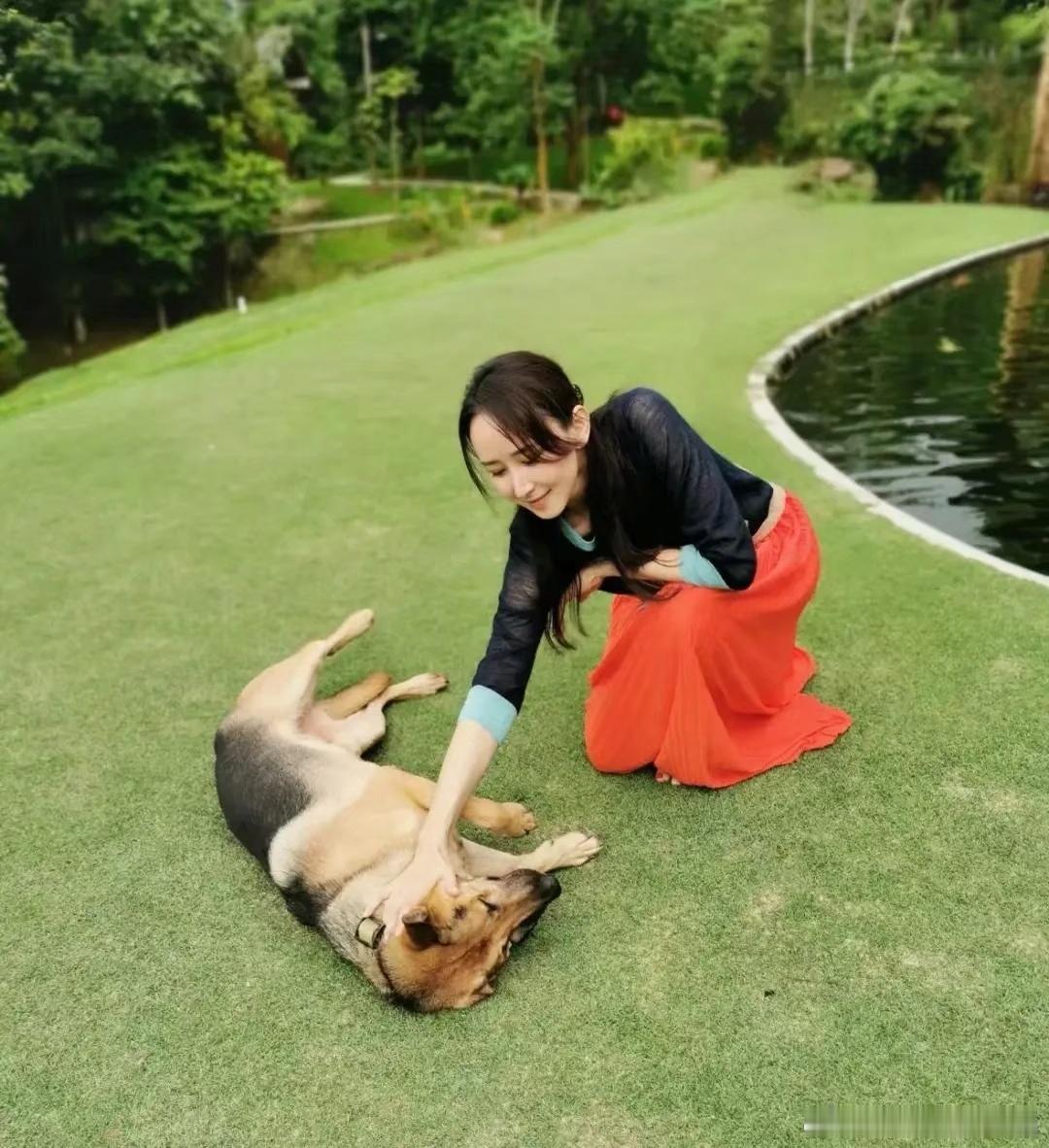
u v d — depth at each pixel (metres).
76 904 2.56
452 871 2.19
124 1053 2.14
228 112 24.98
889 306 9.84
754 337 8.23
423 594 4.04
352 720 3.05
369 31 35.22
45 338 23.33
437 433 6.12
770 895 2.39
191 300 25.70
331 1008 2.21
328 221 29.83
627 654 2.67
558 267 12.35
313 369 8.02
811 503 4.67
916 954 2.20
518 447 2.06
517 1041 2.08
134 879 2.64
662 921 2.35
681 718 2.63
